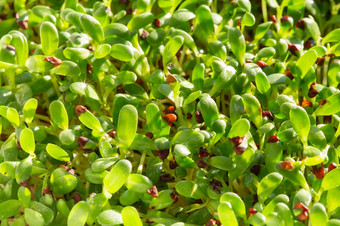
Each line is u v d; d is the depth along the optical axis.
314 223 0.15
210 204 0.17
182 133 0.17
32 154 0.17
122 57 0.18
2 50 0.18
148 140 0.17
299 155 0.18
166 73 0.19
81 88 0.18
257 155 0.17
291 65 0.19
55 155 0.17
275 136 0.17
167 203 0.17
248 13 0.19
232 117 0.17
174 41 0.18
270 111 0.18
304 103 0.18
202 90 0.19
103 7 0.19
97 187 0.18
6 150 0.18
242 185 0.18
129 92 0.19
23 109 0.18
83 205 0.16
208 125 0.17
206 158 0.17
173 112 0.19
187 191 0.17
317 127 0.18
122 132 0.17
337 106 0.17
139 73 0.19
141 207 0.18
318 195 0.16
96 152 0.18
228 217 0.16
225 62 0.19
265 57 0.19
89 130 0.18
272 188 0.16
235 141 0.17
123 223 0.16
